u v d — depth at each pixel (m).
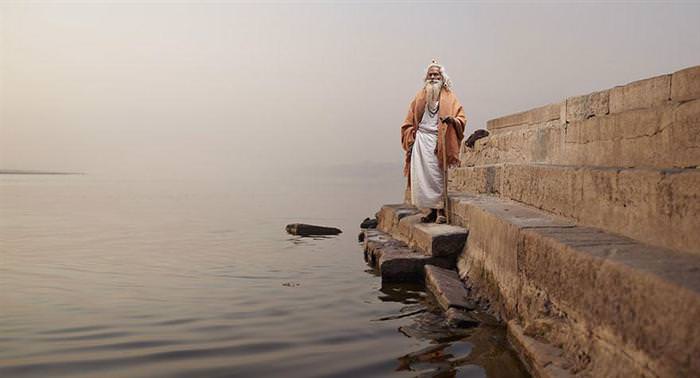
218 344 4.48
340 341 4.60
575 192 5.11
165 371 3.84
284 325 5.09
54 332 4.79
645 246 3.71
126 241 12.19
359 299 6.23
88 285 7.03
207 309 5.70
